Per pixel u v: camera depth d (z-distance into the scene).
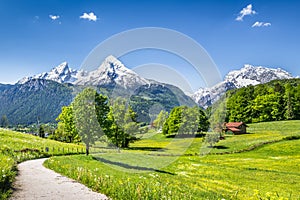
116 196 11.46
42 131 114.81
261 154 49.69
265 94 111.06
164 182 15.59
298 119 97.44
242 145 55.94
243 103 105.38
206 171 29.39
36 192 12.61
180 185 16.94
